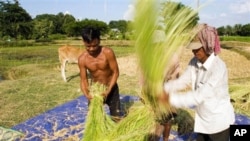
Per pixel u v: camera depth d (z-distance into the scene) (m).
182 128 4.93
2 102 7.29
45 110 6.63
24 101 7.29
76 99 7.21
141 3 2.05
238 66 13.23
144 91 2.49
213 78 2.80
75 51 11.05
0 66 16.14
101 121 3.37
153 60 2.21
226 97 2.96
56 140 5.15
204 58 2.81
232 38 38.31
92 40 4.23
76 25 55.25
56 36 55.31
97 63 4.43
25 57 21.75
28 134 5.41
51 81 9.45
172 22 2.14
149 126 2.86
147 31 2.11
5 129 5.50
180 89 2.93
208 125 3.05
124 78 9.48
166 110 2.60
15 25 50.62
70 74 10.92
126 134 2.90
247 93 6.64
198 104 2.77
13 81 9.56
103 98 4.11
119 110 4.71
